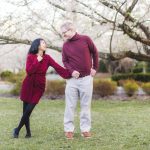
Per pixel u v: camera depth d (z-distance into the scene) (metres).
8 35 16.03
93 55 7.91
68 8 15.76
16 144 7.43
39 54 7.80
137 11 16.22
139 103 16.59
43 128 9.30
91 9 15.44
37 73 7.79
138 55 17.47
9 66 27.55
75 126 9.70
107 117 11.61
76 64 7.75
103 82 20.59
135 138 7.98
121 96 20.69
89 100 7.91
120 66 36.09
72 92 7.86
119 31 17.16
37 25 16.20
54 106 15.73
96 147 7.14
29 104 7.88
